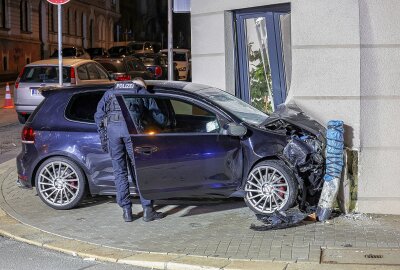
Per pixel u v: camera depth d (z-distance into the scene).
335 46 7.56
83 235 7.07
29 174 8.19
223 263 5.95
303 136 7.62
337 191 7.26
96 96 8.23
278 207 7.31
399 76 7.37
